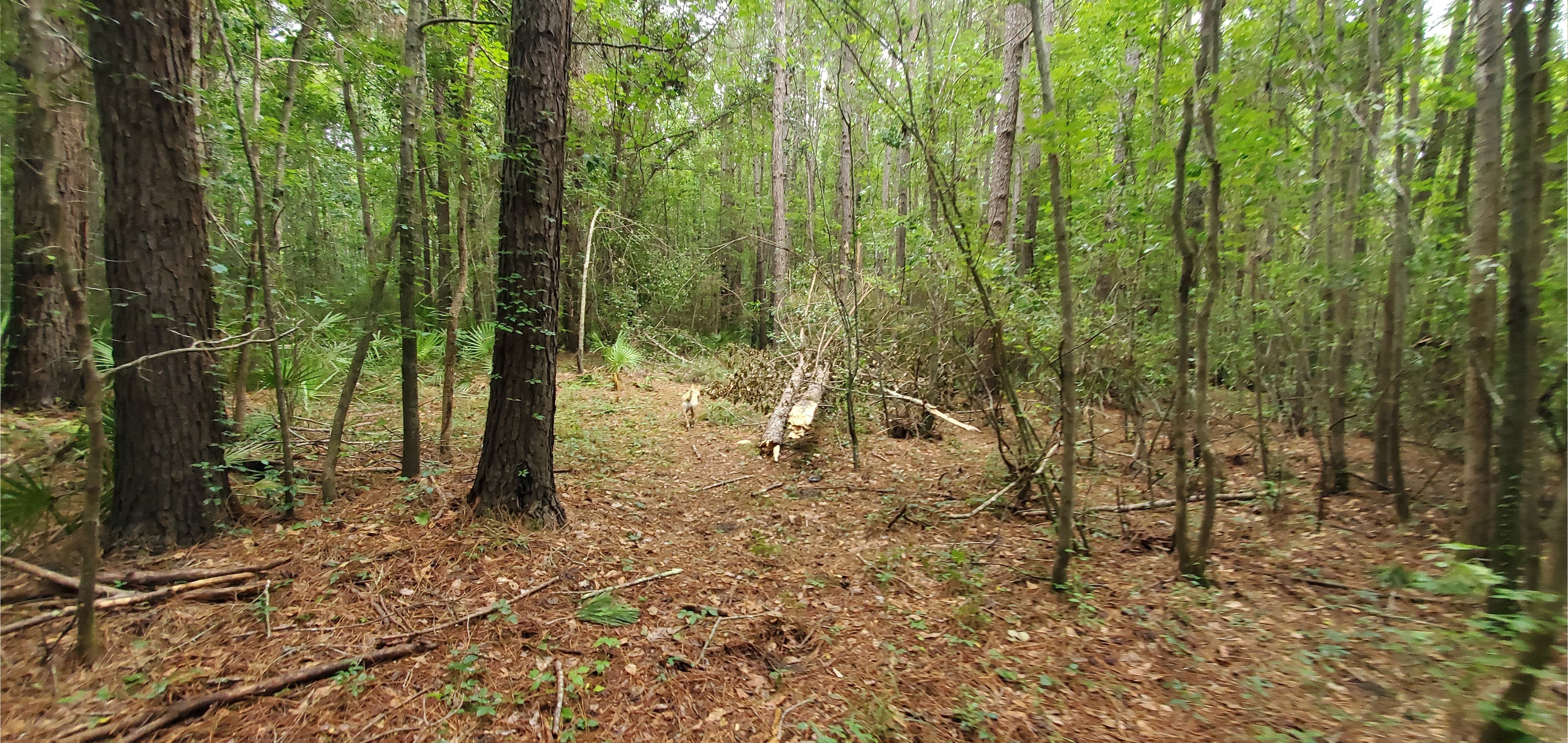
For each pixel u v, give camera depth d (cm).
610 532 493
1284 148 568
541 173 450
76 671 283
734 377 1065
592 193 1192
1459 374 613
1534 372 355
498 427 466
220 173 470
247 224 452
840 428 851
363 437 654
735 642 362
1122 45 631
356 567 389
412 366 528
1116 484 675
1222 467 745
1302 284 652
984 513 596
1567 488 262
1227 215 623
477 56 624
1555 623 199
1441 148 596
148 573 345
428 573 393
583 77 980
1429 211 564
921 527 566
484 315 1101
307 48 526
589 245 1258
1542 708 208
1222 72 454
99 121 374
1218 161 414
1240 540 533
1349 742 284
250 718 271
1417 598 418
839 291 873
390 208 1026
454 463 609
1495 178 394
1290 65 552
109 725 256
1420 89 658
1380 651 359
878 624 398
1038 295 641
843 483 682
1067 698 327
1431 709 304
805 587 440
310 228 1058
